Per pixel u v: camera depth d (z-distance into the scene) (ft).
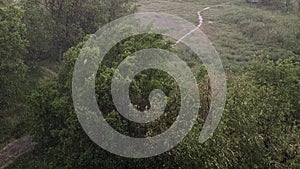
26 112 82.07
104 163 60.18
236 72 109.29
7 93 88.28
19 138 90.58
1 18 86.79
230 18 175.42
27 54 113.60
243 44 144.25
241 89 59.47
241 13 178.81
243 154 53.93
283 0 191.72
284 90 65.46
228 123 55.26
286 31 148.36
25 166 80.53
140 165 58.39
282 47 139.44
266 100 58.70
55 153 69.56
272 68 71.61
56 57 123.95
